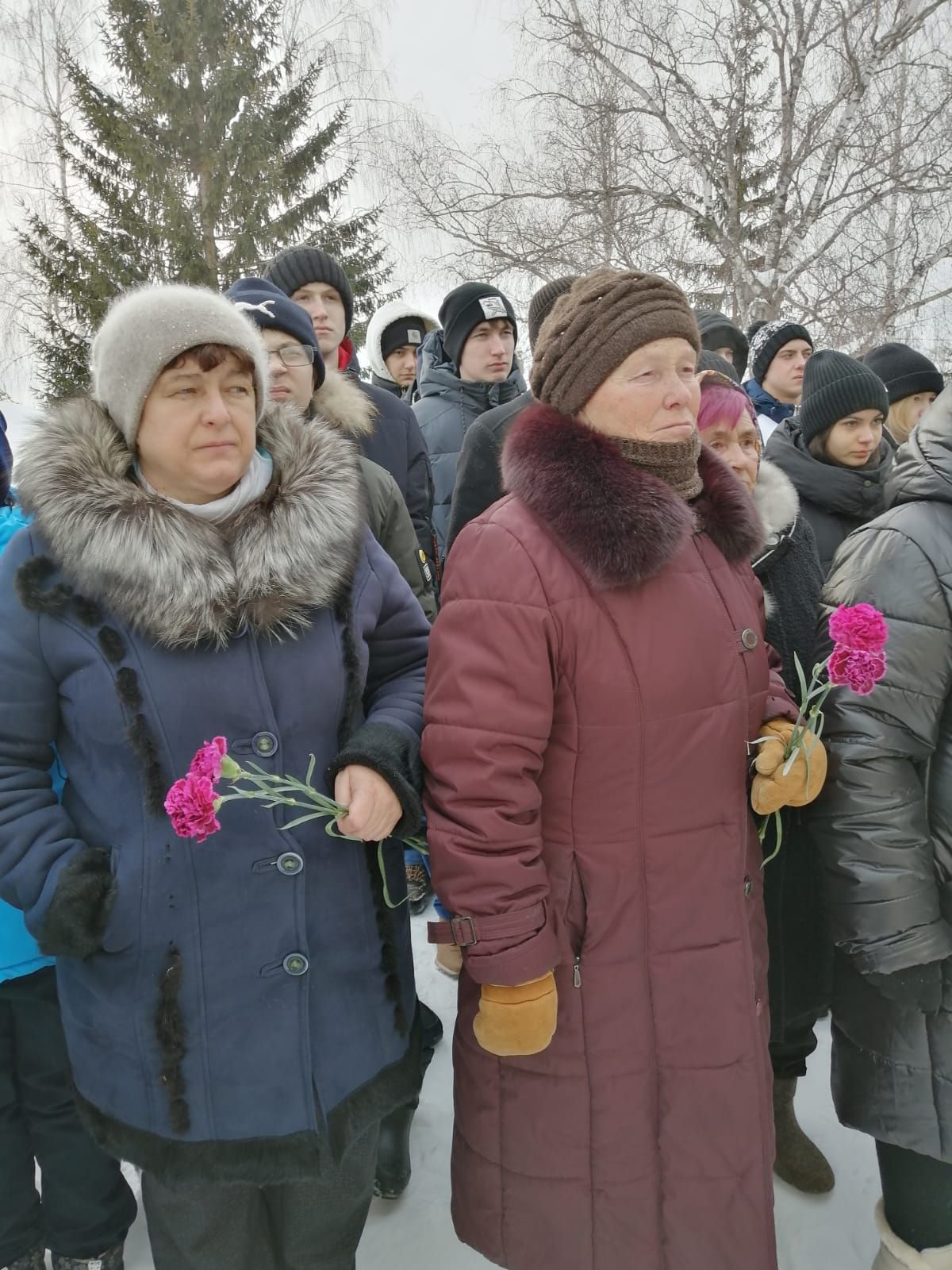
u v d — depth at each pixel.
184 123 12.35
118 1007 1.19
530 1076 1.28
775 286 9.21
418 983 2.62
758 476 1.78
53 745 1.29
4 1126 1.52
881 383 2.06
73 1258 1.59
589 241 10.12
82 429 1.20
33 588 1.15
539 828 1.21
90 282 11.77
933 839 1.40
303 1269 1.39
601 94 9.91
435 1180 1.90
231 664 1.18
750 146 9.51
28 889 1.15
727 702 1.26
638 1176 1.28
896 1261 1.53
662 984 1.26
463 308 3.12
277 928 1.20
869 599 1.40
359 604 1.33
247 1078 1.19
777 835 1.70
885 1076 1.46
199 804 1.03
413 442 2.67
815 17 8.86
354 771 1.19
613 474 1.18
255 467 1.26
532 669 1.17
